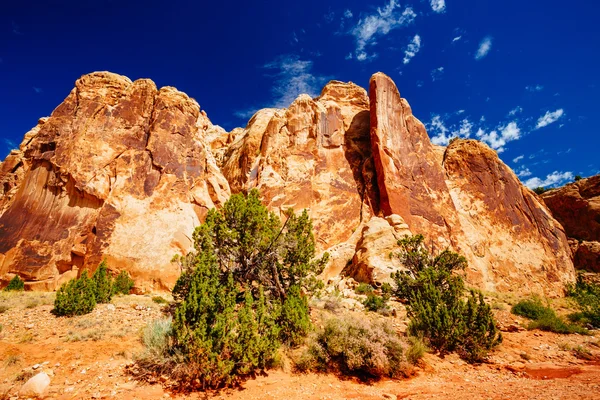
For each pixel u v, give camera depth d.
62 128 24.17
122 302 13.89
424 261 16.14
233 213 11.09
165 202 23.78
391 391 7.25
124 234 21.12
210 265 8.25
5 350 7.95
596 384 7.46
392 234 23.34
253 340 7.39
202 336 6.86
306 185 29.27
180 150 26.70
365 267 21.20
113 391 6.29
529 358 10.44
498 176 33.72
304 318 9.22
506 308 17.95
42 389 6.15
